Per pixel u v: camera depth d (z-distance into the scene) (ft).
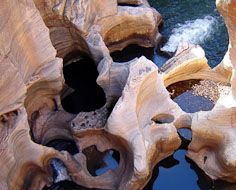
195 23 62.23
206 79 54.08
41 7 50.93
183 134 49.24
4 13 40.19
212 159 46.91
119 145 47.14
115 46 59.62
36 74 46.78
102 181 46.44
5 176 41.70
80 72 56.80
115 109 44.55
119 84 48.83
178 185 47.26
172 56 56.13
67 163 46.42
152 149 46.19
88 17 53.83
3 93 41.34
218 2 41.47
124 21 57.67
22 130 42.83
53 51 47.26
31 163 45.37
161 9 64.80
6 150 41.16
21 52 43.91
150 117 47.65
